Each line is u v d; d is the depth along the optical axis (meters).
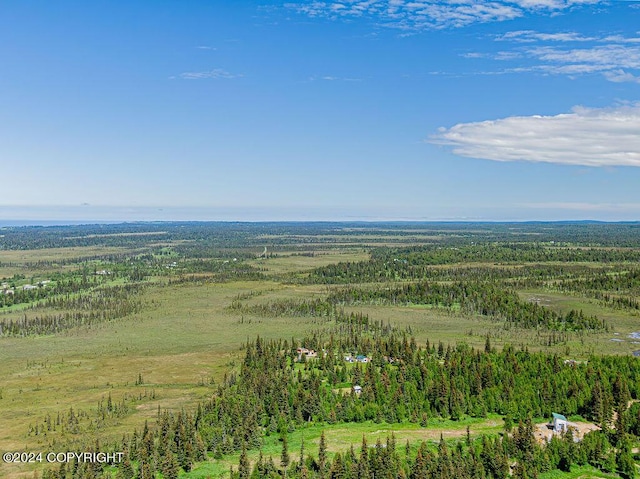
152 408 179.12
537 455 131.62
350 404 166.88
